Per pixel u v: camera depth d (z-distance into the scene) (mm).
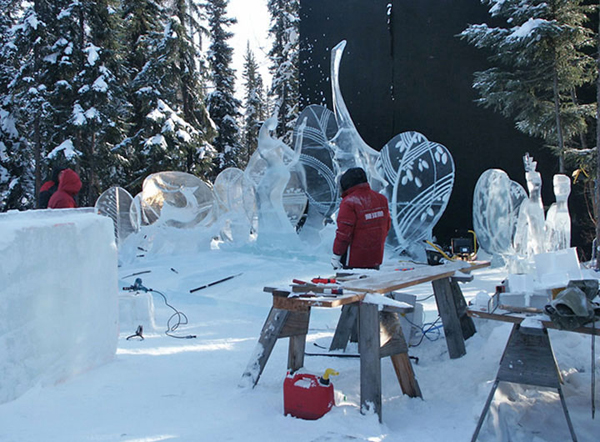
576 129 11016
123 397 3090
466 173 12766
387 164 9656
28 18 20484
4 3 25328
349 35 14055
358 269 4074
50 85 21250
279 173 10133
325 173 10484
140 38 24062
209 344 4586
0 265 2883
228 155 30359
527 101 11172
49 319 3232
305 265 8578
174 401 3033
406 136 9555
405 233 9359
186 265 8977
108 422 2678
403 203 9430
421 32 13141
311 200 10539
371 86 13758
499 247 9195
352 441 2439
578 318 2346
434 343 4363
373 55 13711
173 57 22516
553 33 9977
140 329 4875
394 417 2828
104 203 10688
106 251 3844
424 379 3518
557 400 2918
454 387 3301
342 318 4250
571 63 10742
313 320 5656
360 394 2996
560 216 6457
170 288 7535
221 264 8844
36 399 2975
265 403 3000
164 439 2447
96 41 21891
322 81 14578
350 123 10203
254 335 5004
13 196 23656
